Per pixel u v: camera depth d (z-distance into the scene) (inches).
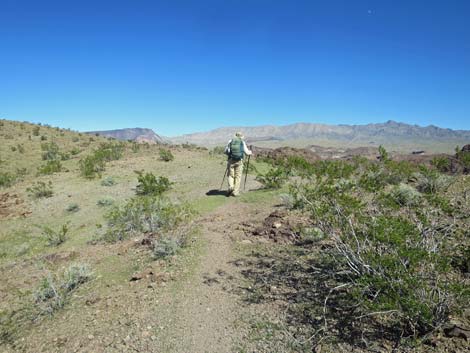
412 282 144.6
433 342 136.7
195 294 209.5
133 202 395.2
